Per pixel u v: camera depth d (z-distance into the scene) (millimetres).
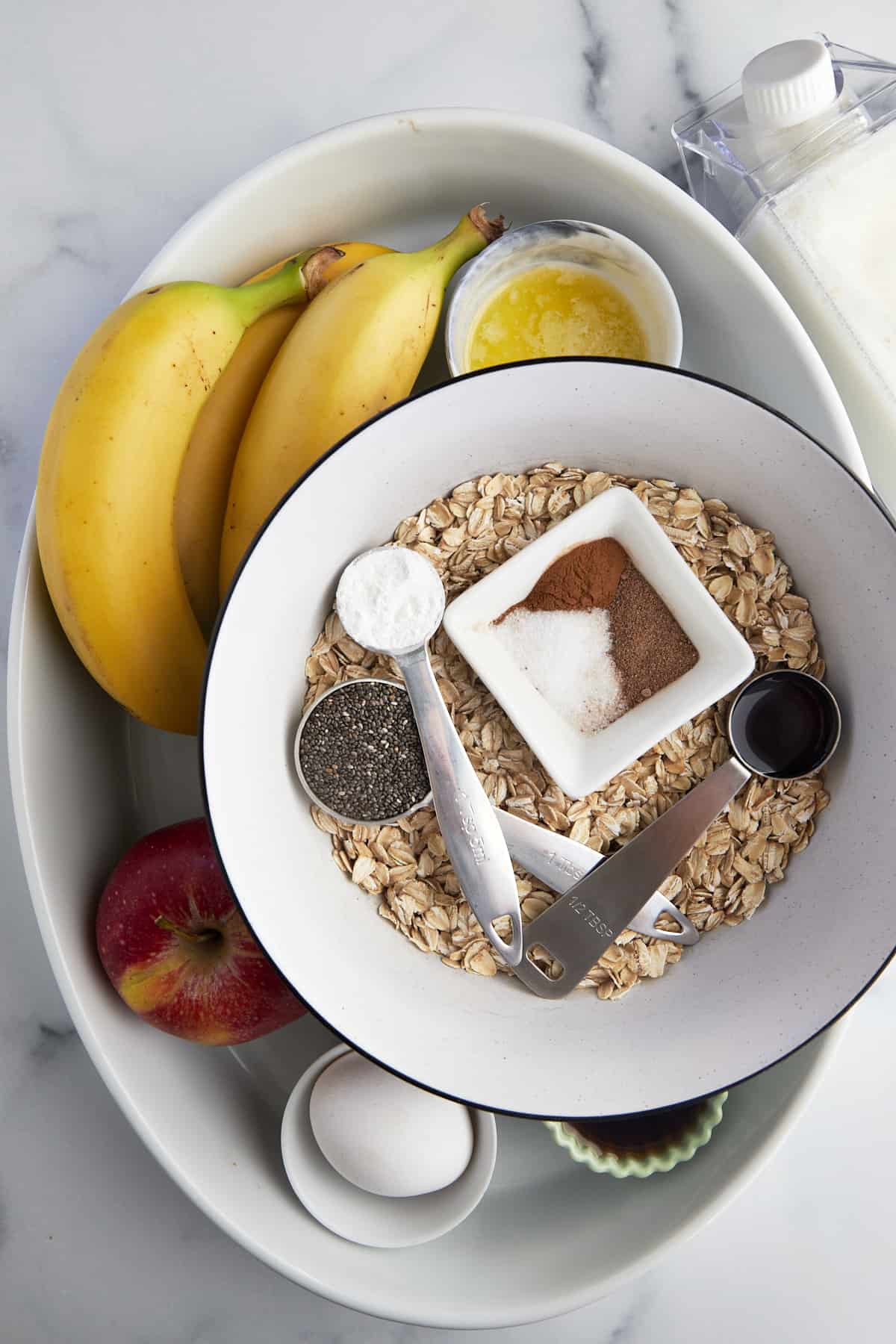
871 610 682
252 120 782
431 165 734
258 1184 729
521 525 699
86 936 724
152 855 714
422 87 784
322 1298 790
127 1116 713
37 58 777
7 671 758
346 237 755
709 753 695
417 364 711
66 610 695
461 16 782
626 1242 723
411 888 695
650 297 726
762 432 671
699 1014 691
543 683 692
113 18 777
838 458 683
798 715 694
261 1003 717
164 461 691
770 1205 800
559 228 718
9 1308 787
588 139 718
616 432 688
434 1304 715
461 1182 725
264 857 675
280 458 699
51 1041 790
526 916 693
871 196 740
